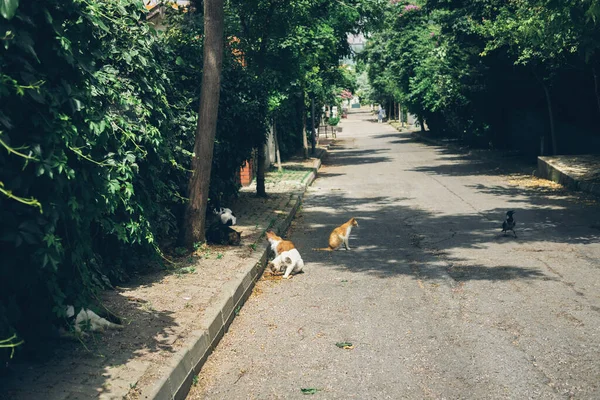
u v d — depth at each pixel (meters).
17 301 4.89
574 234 11.90
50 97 4.31
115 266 7.67
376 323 7.03
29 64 4.14
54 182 4.32
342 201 17.72
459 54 27.00
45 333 5.32
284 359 5.98
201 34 13.60
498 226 13.02
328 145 44.16
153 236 8.10
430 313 7.35
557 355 5.91
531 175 22.52
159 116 8.41
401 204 16.73
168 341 5.61
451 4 25.42
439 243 11.52
